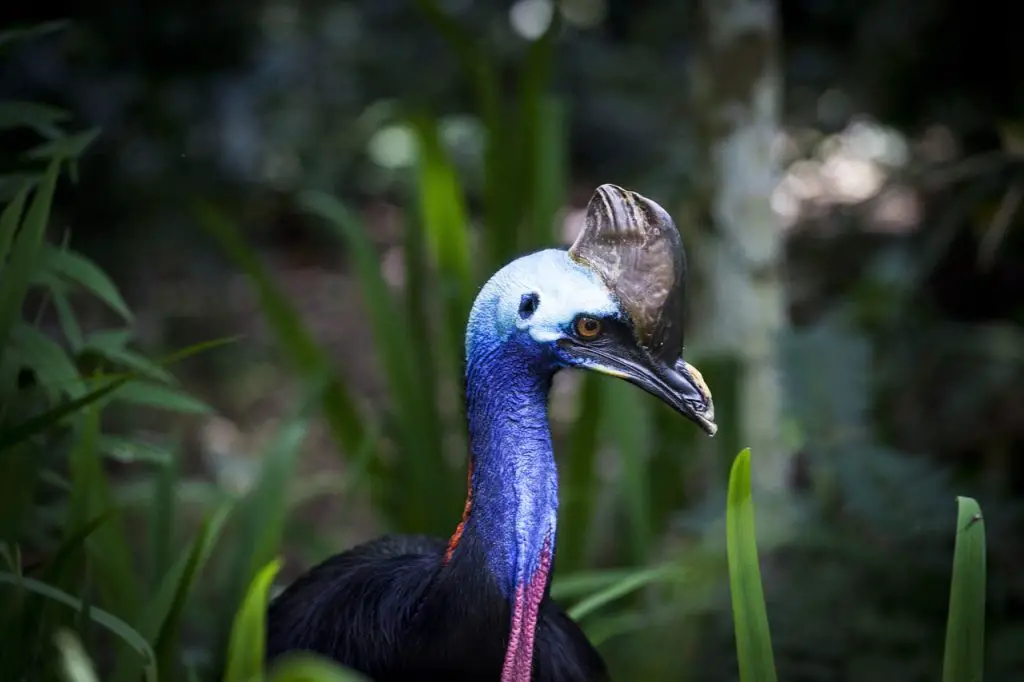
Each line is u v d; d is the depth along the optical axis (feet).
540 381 12.19
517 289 12.03
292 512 27.99
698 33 24.17
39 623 12.71
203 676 15.98
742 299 23.99
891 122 32.58
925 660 17.37
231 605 15.14
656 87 55.11
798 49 36.70
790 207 40.70
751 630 11.07
